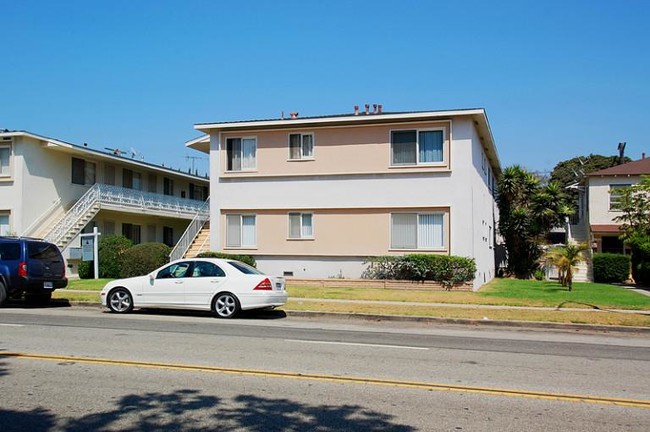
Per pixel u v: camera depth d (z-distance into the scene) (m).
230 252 26.59
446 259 23.25
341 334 13.08
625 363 10.02
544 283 28.98
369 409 6.98
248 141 26.80
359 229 25.30
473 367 9.46
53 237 28.94
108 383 8.13
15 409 6.92
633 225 26.94
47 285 18.67
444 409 7.02
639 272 28.17
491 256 34.28
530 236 36.12
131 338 11.96
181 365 9.30
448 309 16.95
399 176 24.86
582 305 18.06
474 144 25.25
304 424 6.41
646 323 14.69
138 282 16.61
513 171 36.12
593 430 6.29
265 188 26.38
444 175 24.34
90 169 34.03
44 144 30.42
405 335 13.16
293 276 25.94
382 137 25.12
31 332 12.73
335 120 25.23
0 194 29.44
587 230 39.62
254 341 11.73
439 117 24.30
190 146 30.61
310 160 25.94
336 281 24.69
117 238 29.06
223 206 26.78
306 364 9.49
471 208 24.11
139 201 35.25
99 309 17.98
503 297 20.36
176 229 42.38
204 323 14.58
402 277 24.14
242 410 6.91
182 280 16.20
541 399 7.51
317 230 25.78
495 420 6.59
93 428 6.26
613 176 38.06
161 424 6.39
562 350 11.36
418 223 24.64
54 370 8.91
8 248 18.31
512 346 11.76
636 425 6.47
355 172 25.38
